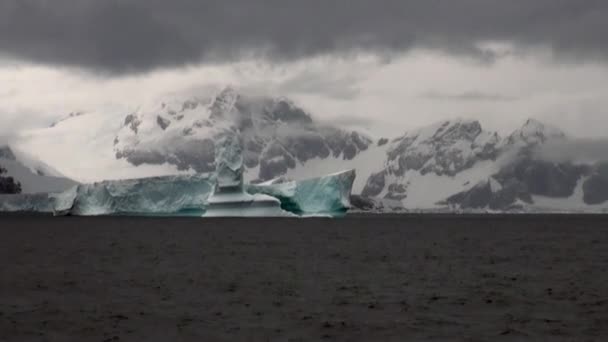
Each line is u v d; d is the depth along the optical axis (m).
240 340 37.94
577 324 40.94
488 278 58.94
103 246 92.94
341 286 54.31
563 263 71.00
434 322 41.66
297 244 97.50
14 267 66.81
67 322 41.59
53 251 84.94
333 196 174.25
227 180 164.62
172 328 40.28
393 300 48.25
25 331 39.53
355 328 40.25
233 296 49.81
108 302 47.47
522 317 42.84
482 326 40.66
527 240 110.62
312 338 38.25
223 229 138.12
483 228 163.00
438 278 58.97
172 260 73.75
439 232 137.88
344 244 98.12
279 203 164.38
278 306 46.19
